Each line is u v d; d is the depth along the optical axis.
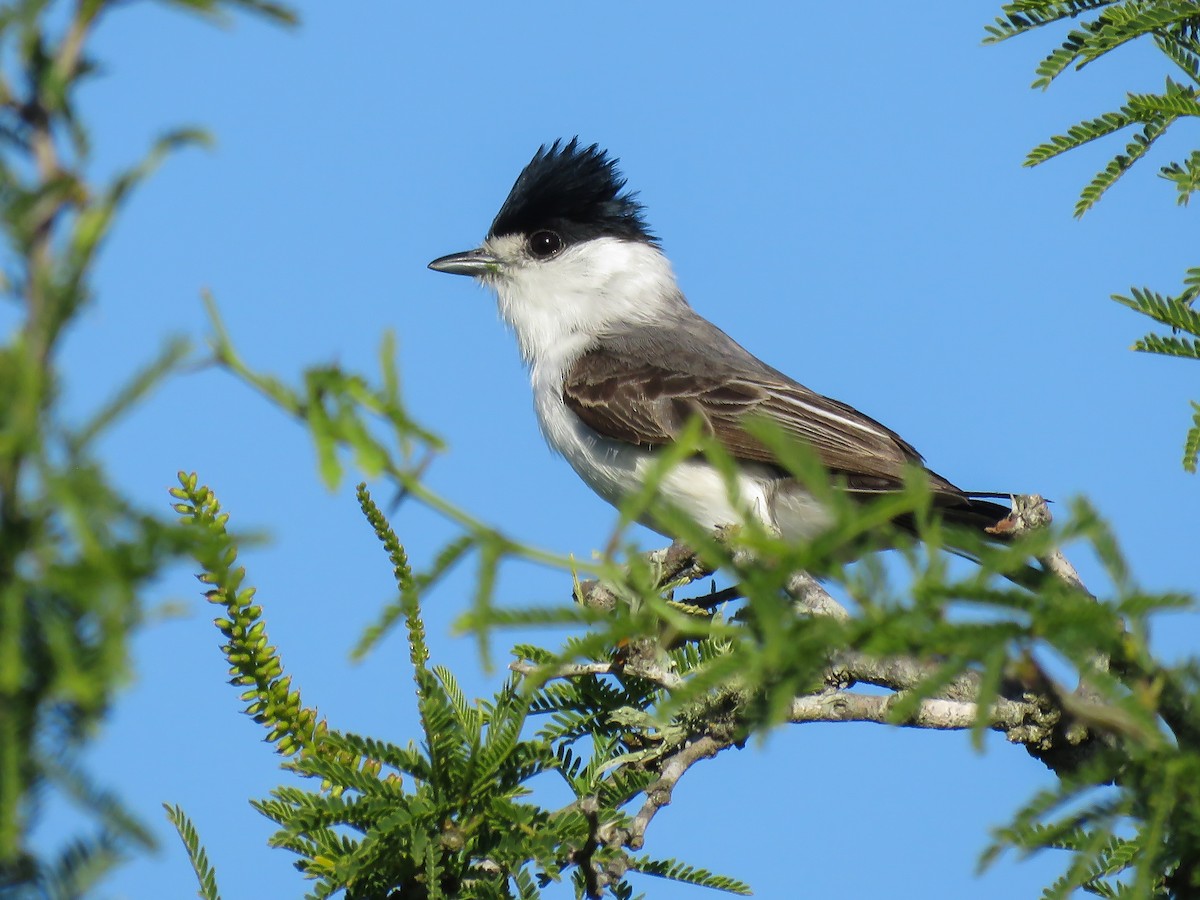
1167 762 4.61
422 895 7.23
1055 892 5.59
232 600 7.30
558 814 7.38
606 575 4.55
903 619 4.23
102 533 3.32
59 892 3.45
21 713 3.33
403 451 4.26
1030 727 7.93
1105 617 4.30
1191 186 8.43
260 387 4.17
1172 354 8.08
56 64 3.65
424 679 7.20
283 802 7.00
